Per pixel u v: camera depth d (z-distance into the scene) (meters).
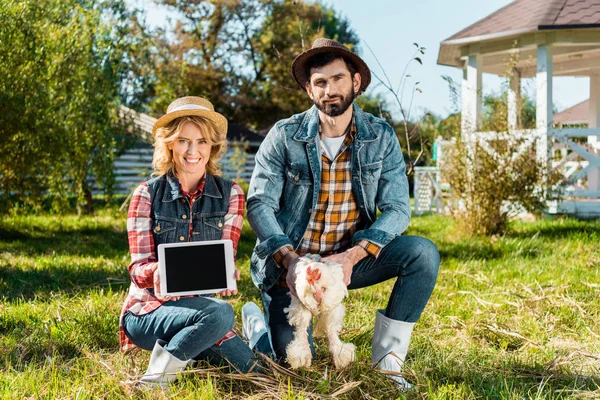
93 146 11.37
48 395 2.85
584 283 5.80
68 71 10.06
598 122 15.52
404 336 3.32
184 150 3.17
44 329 4.04
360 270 3.40
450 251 8.12
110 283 5.73
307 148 3.37
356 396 2.98
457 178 9.84
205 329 2.96
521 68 12.95
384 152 3.45
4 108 8.99
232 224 3.34
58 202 10.64
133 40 13.47
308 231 3.44
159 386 2.97
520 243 8.44
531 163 9.71
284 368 3.11
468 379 3.23
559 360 3.52
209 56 34.28
